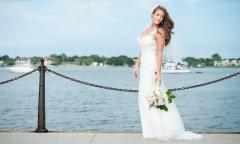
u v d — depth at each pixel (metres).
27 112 29.72
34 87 69.62
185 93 56.34
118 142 7.37
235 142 7.33
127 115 28.14
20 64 132.62
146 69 7.63
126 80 111.38
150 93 7.59
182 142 7.39
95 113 29.39
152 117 7.61
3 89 62.97
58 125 23.20
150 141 7.46
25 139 7.62
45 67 8.59
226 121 25.78
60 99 43.25
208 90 64.12
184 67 128.62
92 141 7.45
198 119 26.92
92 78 132.62
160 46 7.50
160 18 7.52
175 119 7.66
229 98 46.47
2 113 29.00
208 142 7.36
